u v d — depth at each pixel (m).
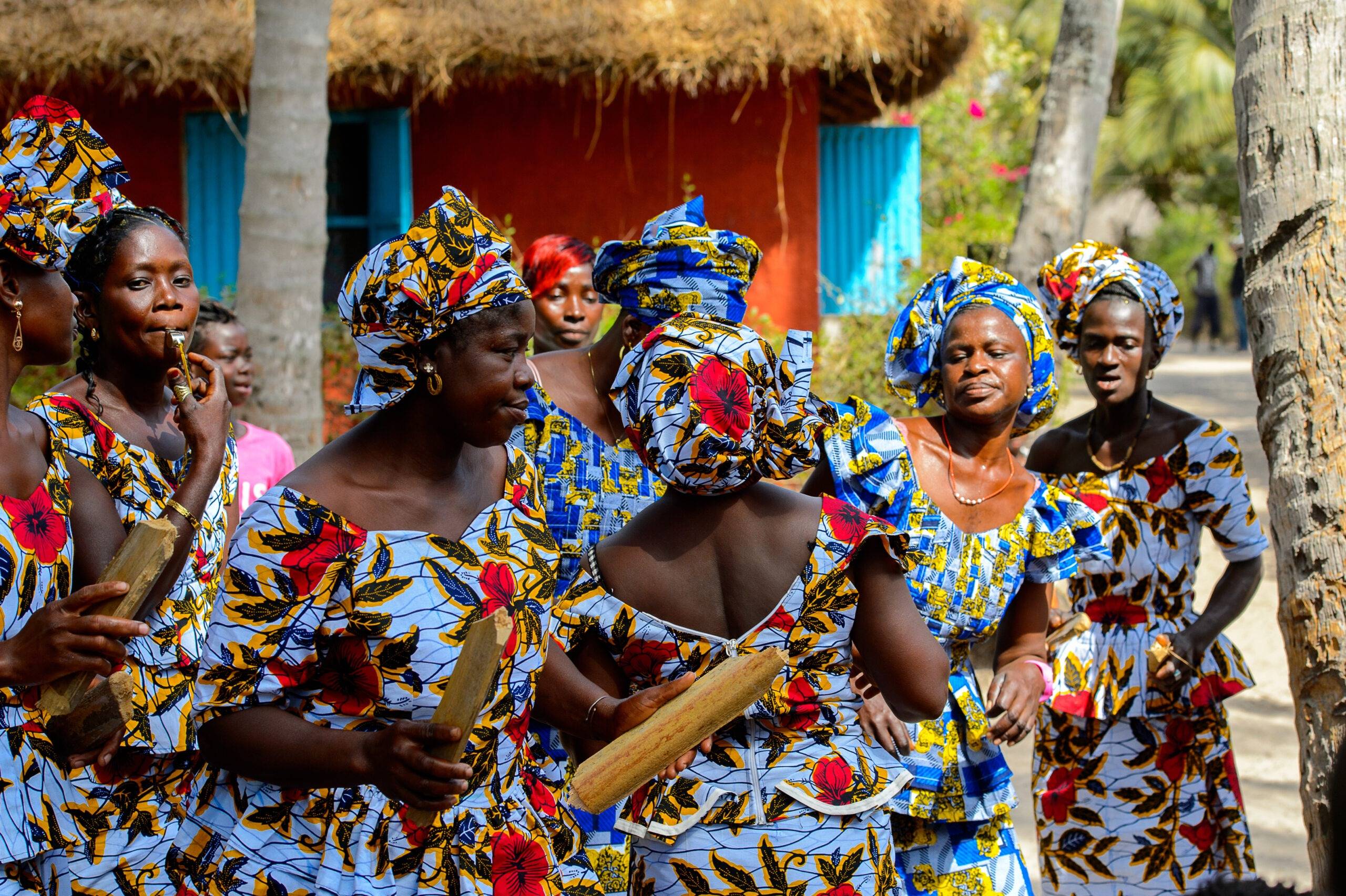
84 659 2.44
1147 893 4.18
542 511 2.61
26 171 2.92
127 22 9.12
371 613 2.27
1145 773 4.19
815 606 2.53
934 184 14.57
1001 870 3.43
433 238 2.28
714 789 2.54
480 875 2.35
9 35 9.12
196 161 10.82
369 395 2.37
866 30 9.27
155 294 3.26
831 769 2.54
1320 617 3.53
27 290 2.71
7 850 2.55
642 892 2.63
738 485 2.54
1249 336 3.75
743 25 9.21
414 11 9.31
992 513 3.50
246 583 2.24
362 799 2.33
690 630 2.56
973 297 3.62
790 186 10.82
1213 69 31.44
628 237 10.90
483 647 2.13
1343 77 3.53
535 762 2.84
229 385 4.86
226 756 2.29
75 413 3.15
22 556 2.58
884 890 2.62
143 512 3.20
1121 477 4.25
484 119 10.88
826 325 11.31
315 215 7.04
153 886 3.17
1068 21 8.82
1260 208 3.66
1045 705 4.20
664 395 2.49
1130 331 4.17
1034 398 3.78
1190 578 4.24
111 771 3.11
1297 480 3.57
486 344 2.31
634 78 9.52
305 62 6.89
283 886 2.31
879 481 3.41
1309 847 3.62
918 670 2.55
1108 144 32.94
